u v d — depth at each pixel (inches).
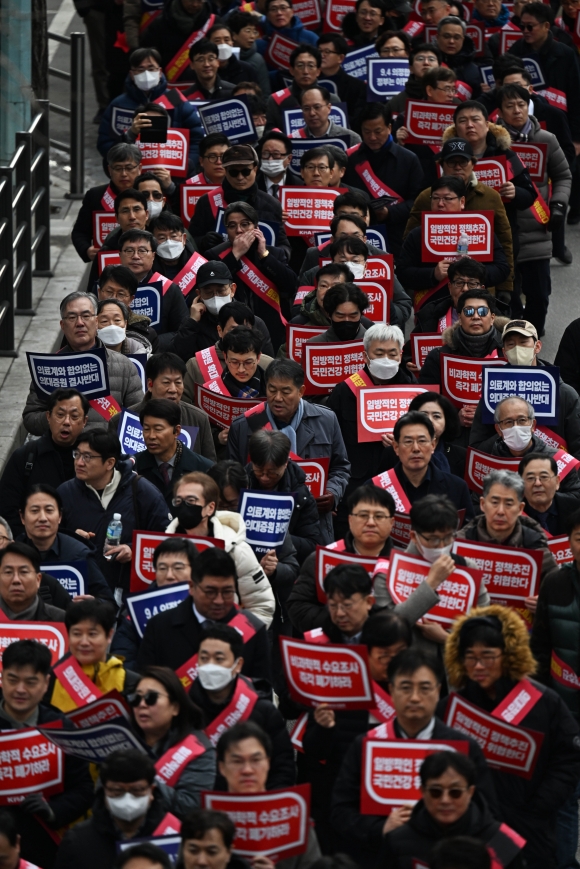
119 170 1173.7
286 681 574.6
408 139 1279.5
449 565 615.5
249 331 884.0
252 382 898.7
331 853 582.6
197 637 613.0
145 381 912.3
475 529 706.2
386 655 569.6
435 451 816.3
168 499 779.4
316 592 655.1
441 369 895.1
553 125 1353.3
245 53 1505.9
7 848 501.0
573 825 621.0
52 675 594.6
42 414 852.0
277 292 1057.5
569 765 565.0
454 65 1419.8
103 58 1754.4
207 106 1283.2
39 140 1257.4
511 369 852.0
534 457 754.8
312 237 1149.1
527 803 561.3
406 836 493.4
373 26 1544.0
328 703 569.6
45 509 700.0
